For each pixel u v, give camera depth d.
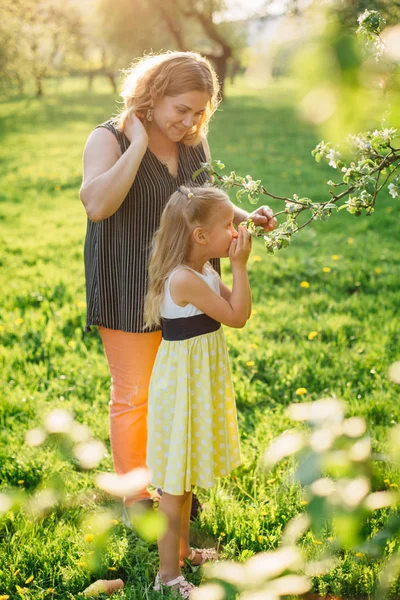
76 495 2.58
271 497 2.55
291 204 1.82
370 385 3.56
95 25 28.20
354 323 4.55
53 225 8.53
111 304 2.44
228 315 2.07
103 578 2.17
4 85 28.38
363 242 6.96
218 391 2.16
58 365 3.99
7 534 2.32
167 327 2.12
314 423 0.78
